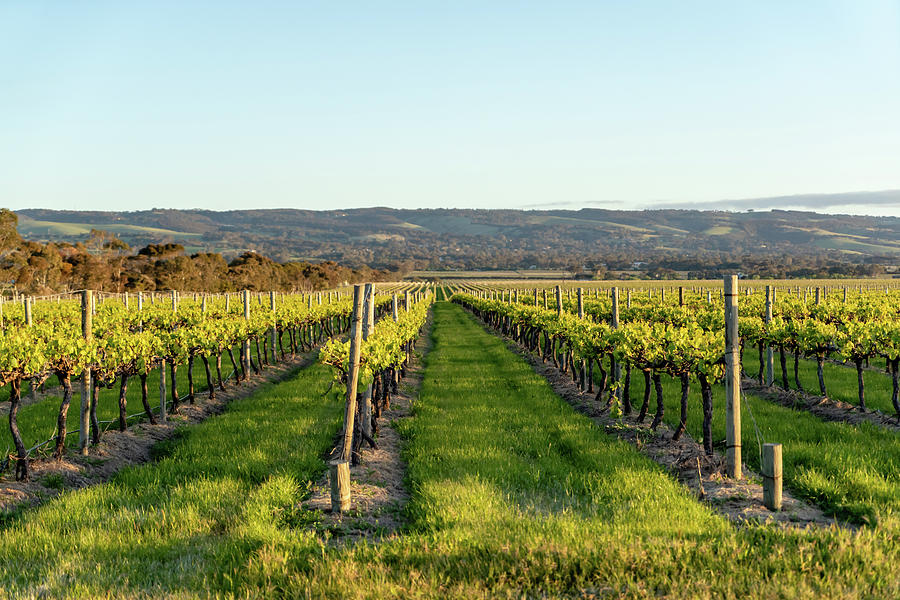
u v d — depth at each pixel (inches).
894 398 513.0
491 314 1859.0
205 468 417.4
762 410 568.4
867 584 220.5
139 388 751.1
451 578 241.6
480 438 492.4
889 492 334.0
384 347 523.5
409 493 383.2
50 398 685.9
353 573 243.4
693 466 403.2
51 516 324.2
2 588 243.6
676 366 467.5
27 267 3031.5
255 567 253.0
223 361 1032.8
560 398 696.4
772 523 293.0
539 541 265.4
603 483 367.6
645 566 241.1
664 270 7859.3
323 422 559.2
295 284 4847.4
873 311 866.8
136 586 245.4
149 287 3543.3
